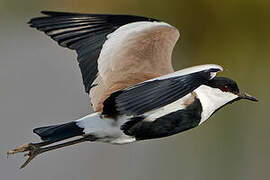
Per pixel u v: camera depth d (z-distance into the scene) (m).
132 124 8.77
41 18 9.23
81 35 9.40
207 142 16.19
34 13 21.89
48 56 19.11
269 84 19.62
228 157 15.81
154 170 14.99
